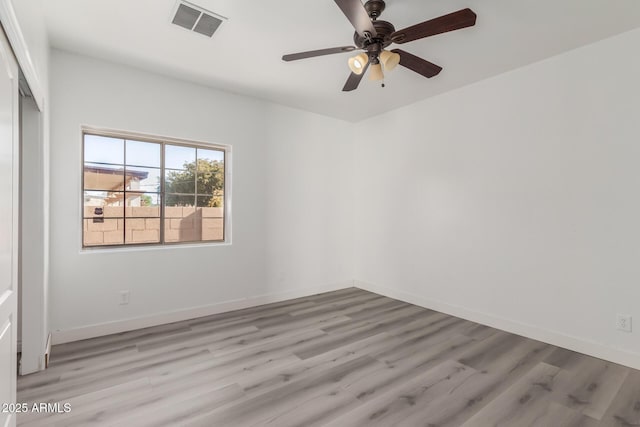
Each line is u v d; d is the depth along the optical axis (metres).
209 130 3.47
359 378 2.22
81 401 1.93
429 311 3.68
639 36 2.34
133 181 3.15
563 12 2.17
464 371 2.32
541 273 2.84
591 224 2.56
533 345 2.76
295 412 1.85
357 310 3.71
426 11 2.18
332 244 4.57
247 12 2.18
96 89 2.84
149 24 2.33
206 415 1.82
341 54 2.76
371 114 4.41
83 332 2.79
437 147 3.69
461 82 3.32
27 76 1.61
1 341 1.23
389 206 4.28
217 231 3.68
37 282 2.24
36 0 1.81
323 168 4.46
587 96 2.58
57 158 2.67
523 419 1.81
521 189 2.97
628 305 2.38
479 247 3.29
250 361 2.46
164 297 3.21
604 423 1.78
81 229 2.86
